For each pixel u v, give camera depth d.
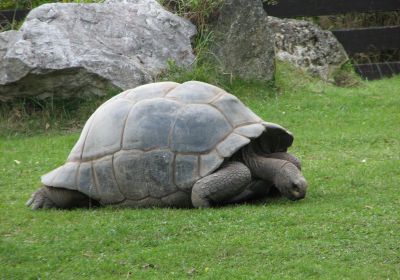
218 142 16.78
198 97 17.38
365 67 35.94
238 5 29.75
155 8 29.53
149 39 28.56
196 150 16.77
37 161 22.77
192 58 28.95
